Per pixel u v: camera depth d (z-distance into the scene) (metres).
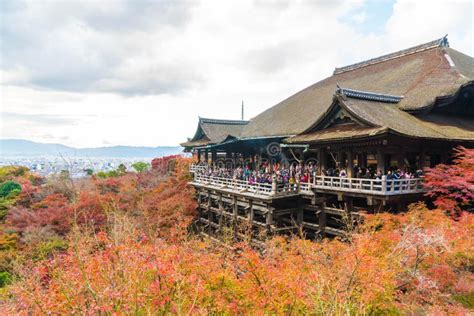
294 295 7.23
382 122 15.11
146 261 6.93
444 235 8.57
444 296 7.83
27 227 20.02
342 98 16.95
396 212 15.49
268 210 19.09
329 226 19.20
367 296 6.67
